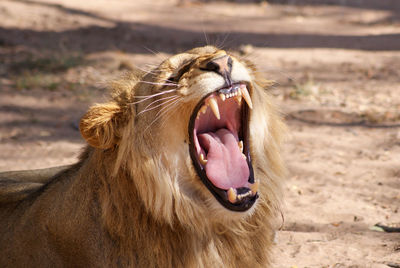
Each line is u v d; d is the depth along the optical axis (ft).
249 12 123.54
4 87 69.00
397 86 71.10
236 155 23.07
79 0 118.93
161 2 126.31
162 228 21.45
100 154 21.90
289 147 50.01
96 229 21.83
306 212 36.19
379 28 110.93
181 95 21.47
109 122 21.12
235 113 23.75
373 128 55.21
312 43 97.60
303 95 67.15
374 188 40.24
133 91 22.39
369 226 33.83
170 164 21.75
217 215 21.81
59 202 23.04
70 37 93.40
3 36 89.86
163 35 98.84
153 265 21.30
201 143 23.95
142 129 21.52
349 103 64.13
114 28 100.42
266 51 90.58
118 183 21.40
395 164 44.70
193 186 22.24
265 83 24.44
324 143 50.98
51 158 47.91
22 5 106.11
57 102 64.49
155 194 21.33
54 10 106.42
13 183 29.27
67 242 22.61
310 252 29.96
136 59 83.41
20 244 24.31
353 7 130.11
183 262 21.58
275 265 28.58
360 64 83.46
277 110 24.44
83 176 22.41
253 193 21.29
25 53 83.76
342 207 36.91
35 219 23.88
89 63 80.89
